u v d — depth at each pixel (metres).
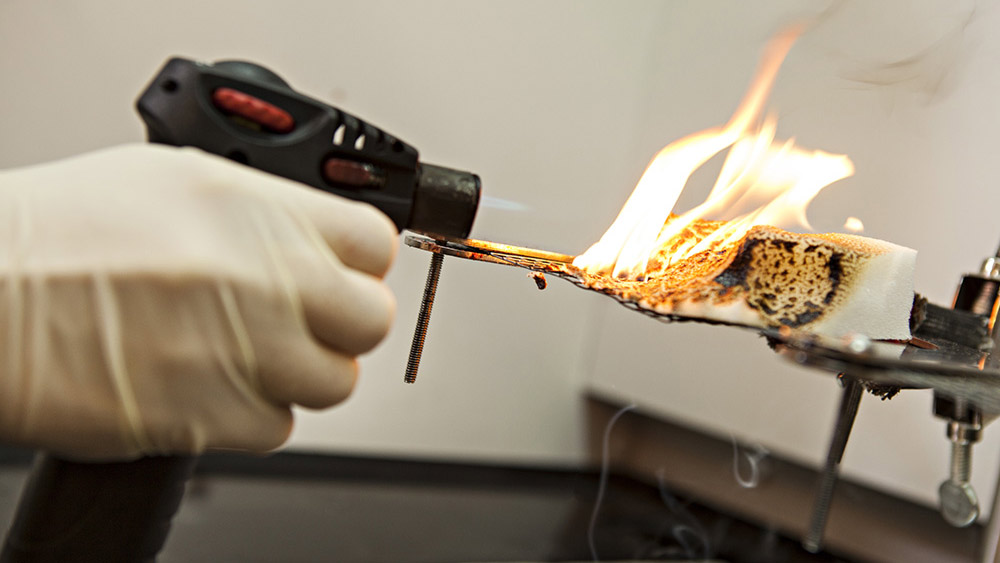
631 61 1.41
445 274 1.30
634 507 1.34
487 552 1.00
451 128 1.26
